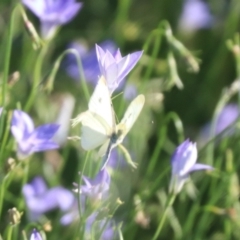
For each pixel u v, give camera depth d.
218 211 0.98
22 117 0.88
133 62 0.84
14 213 0.87
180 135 1.00
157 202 1.05
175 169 0.89
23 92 1.07
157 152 1.00
